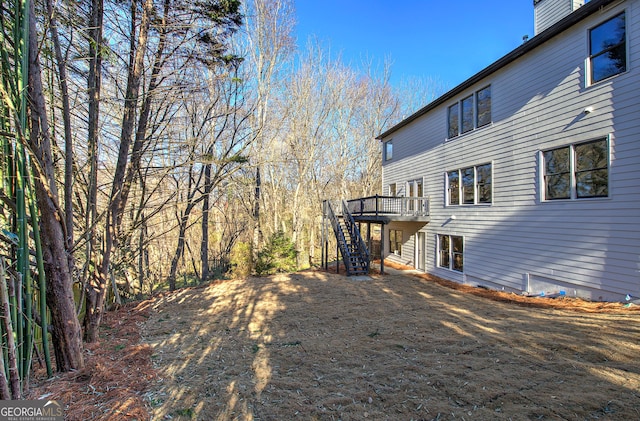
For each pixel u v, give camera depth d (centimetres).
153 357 430
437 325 536
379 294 846
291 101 1975
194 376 369
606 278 617
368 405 296
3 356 267
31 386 330
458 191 1089
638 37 570
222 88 1184
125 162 600
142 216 984
